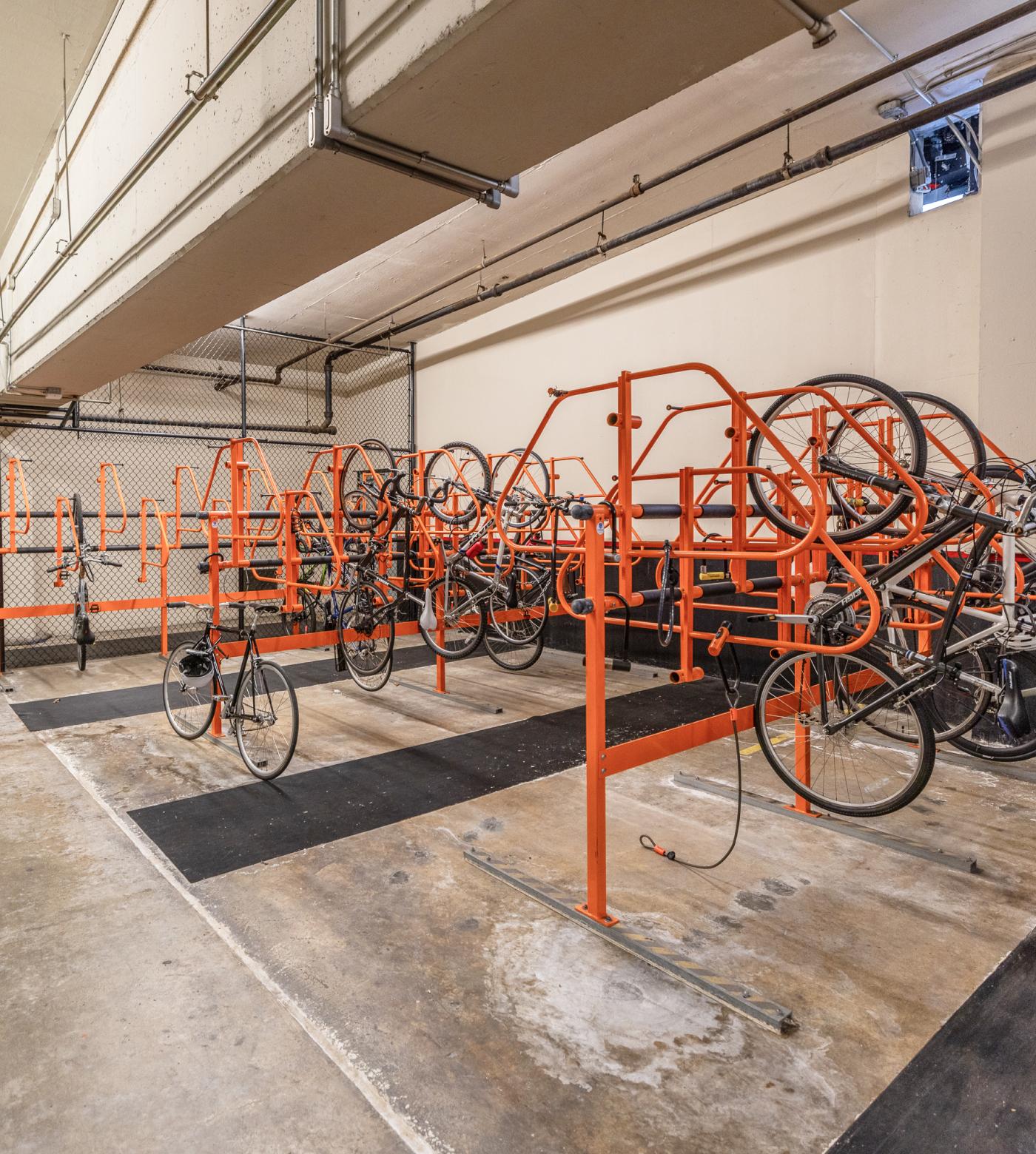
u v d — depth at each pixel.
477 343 8.32
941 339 4.63
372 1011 1.89
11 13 3.82
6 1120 1.53
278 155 2.58
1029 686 3.09
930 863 2.74
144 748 4.17
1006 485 3.67
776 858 2.78
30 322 5.64
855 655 2.62
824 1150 1.47
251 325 8.50
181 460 9.22
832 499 3.18
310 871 2.68
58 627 8.44
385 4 2.10
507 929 2.29
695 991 1.99
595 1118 1.55
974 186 4.46
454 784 3.57
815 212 5.24
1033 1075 1.68
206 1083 1.64
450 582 4.93
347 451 10.23
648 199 5.53
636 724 4.59
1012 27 3.69
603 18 1.83
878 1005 1.93
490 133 2.39
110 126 3.90
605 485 6.96
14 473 6.44
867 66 4.03
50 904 2.43
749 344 5.71
